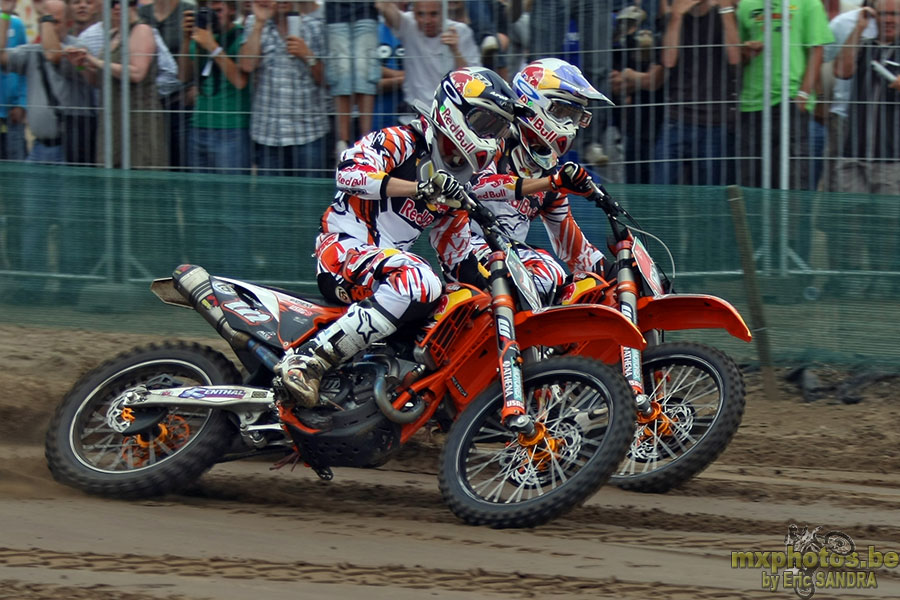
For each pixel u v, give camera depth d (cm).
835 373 2009
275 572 984
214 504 1277
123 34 2181
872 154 2055
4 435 1590
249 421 1276
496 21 2098
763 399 1983
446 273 1452
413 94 2116
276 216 2148
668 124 2064
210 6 2148
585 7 2067
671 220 2041
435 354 1254
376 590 940
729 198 1981
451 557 1051
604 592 950
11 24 2214
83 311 2198
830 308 2005
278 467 1323
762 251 2009
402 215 1294
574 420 1228
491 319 1255
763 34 2033
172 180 2167
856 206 1994
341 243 1287
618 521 1239
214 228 2166
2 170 2203
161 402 1279
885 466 1622
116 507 1223
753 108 2050
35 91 2216
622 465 1462
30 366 1970
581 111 1485
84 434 1326
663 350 1430
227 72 2152
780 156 2053
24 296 2209
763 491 1434
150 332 2184
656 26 2053
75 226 2194
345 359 1249
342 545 1088
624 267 1377
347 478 1472
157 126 2186
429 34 2098
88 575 955
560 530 1176
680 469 1384
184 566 992
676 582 986
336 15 2120
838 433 1797
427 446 1652
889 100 2045
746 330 1362
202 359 1325
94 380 1322
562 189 1398
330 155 2147
